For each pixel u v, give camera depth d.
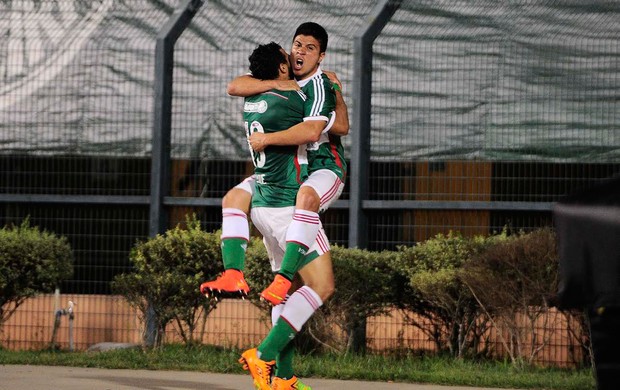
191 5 45.72
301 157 25.11
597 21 41.75
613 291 11.10
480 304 35.62
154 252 39.84
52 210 46.12
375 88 43.31
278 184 25.00
